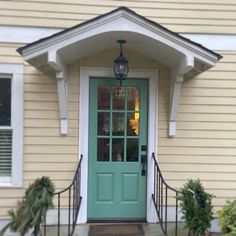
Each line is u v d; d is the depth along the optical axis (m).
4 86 4.23
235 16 4.35
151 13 4.27
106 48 4.16
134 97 4.35
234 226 3.32
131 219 4.33
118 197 4.34
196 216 3.35
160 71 4.30
